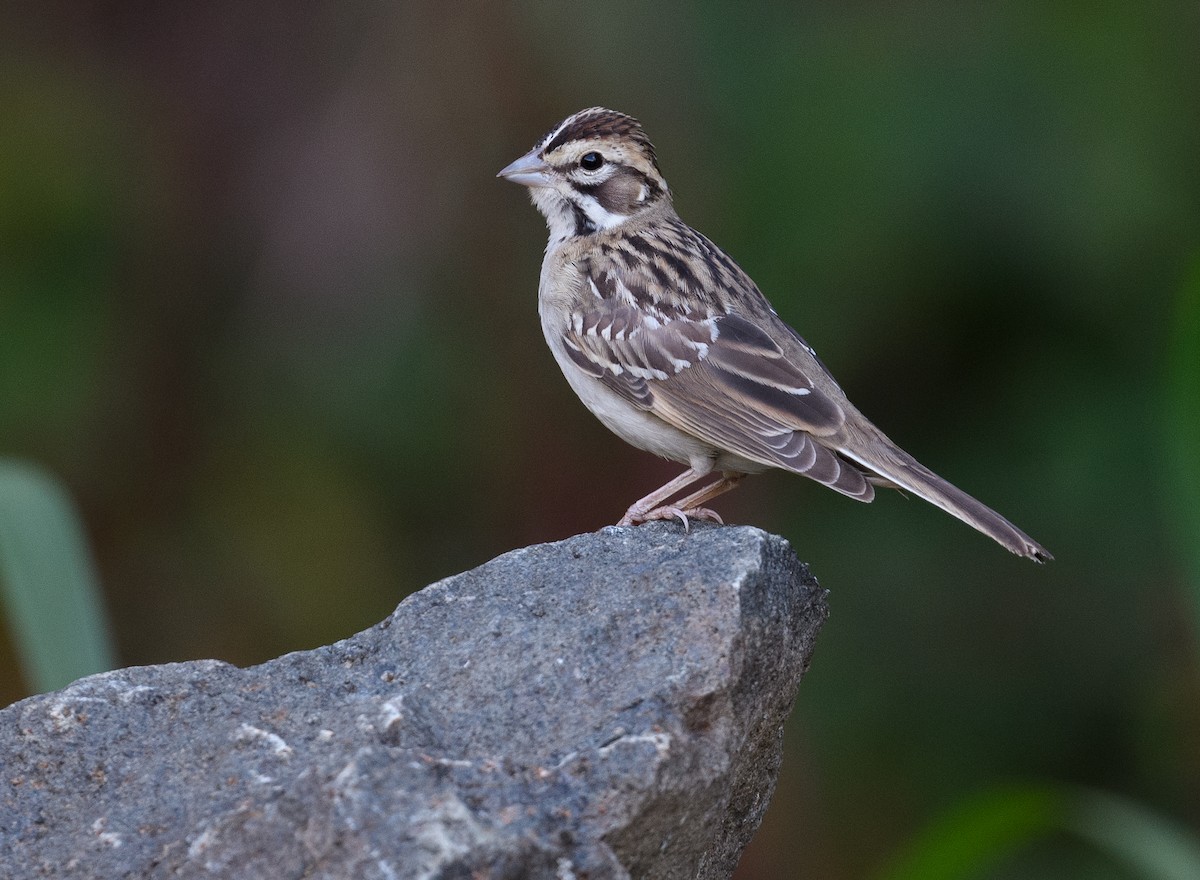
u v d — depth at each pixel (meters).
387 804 5.61
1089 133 12.88
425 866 5.45
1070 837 13.55
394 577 14.57
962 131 12.94
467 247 14.14
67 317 14.26
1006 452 13.41
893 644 13.86
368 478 14.52
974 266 13.06
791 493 13.94
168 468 14.71
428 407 14.21
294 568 14.73
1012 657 13.88
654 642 6.57
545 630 6.71
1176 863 8.77
